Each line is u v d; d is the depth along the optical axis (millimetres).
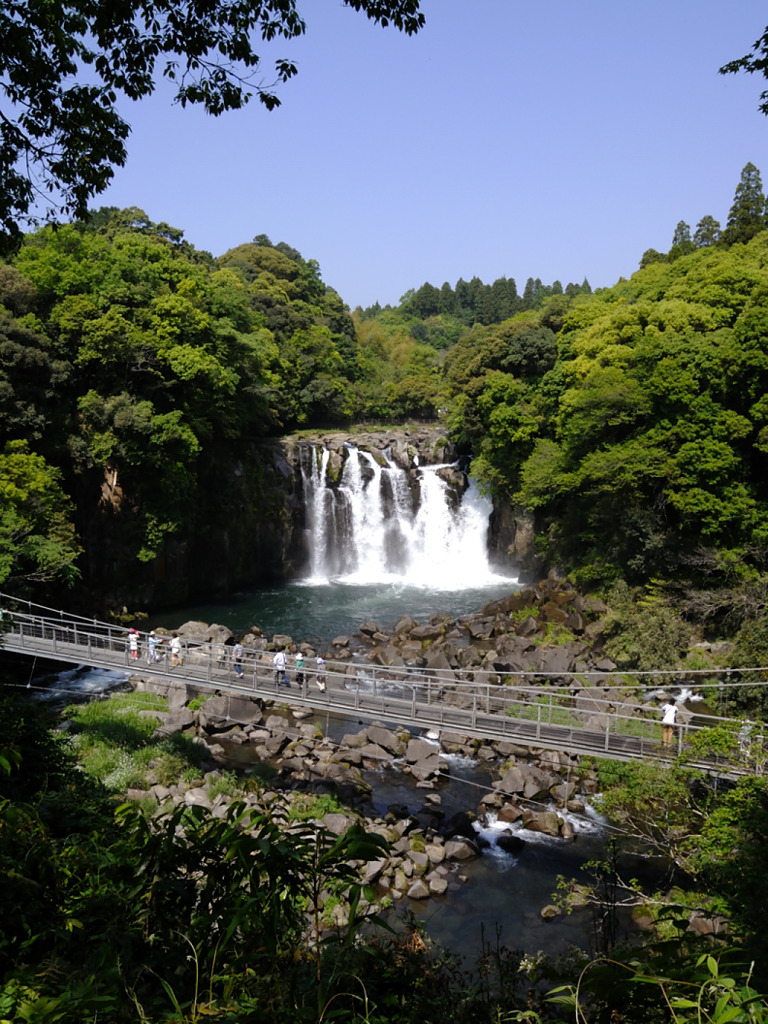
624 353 41375
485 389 50562
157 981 4270
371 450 58562
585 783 23469
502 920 16766
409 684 23703
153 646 30172
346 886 4637
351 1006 4496
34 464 35188
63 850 5418
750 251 49844
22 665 33031
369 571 57375
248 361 51875
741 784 14539
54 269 42531
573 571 41188
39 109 10680
